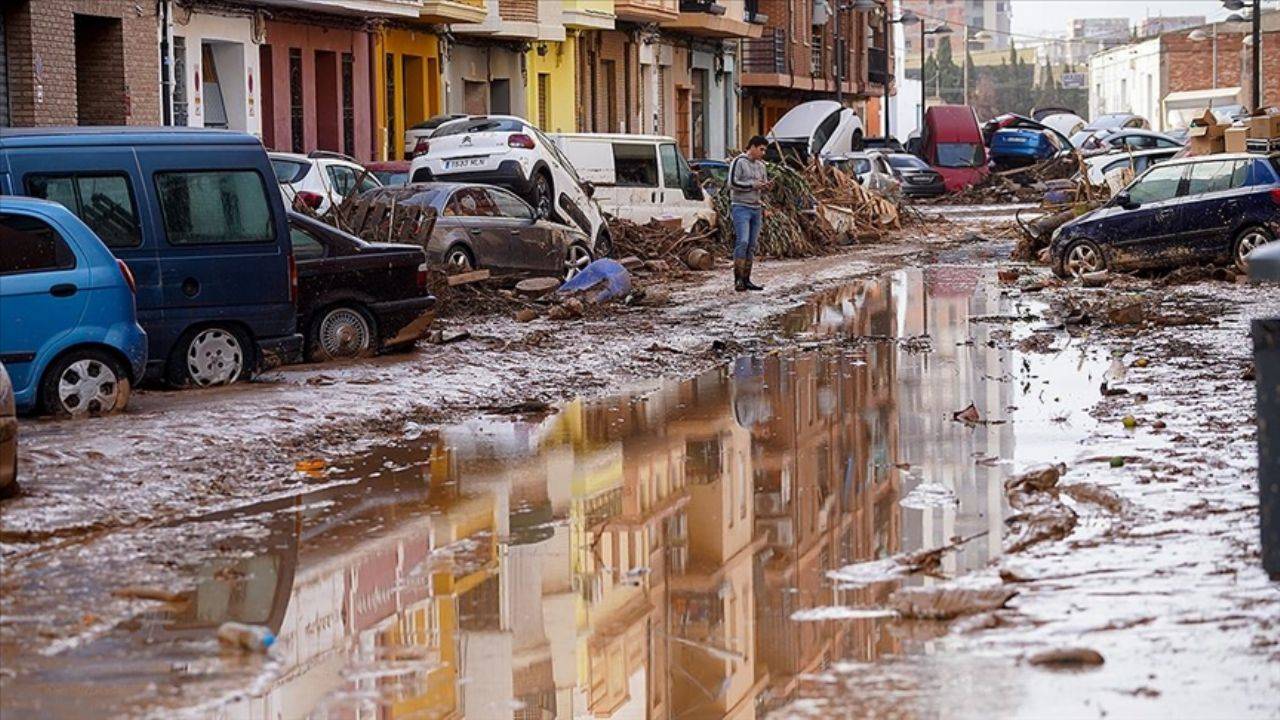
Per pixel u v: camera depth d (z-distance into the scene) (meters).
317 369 24.27
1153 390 20.75
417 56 58.44
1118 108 177.25
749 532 14.14
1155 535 13.09
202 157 22.38
